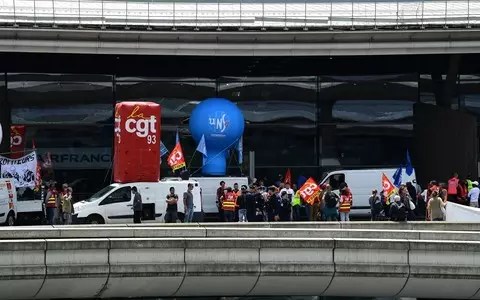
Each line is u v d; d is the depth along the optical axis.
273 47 89.69
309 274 44.59
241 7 90.06
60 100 94.81
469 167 95.44
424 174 97.00
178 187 72.94
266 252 44.41
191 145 96.19
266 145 97.69
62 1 87.88
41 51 87.25
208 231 47.50
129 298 44.59
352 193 82.44
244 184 81.50
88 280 42.97
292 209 76.50
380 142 98.12
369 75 98.12
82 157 95.12
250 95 97.50
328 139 97.94
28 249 42.16
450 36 90.06
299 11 90.44
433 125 96.62
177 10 89.44
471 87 98.94
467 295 45.78
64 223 71.81
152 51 88.88
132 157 73.25
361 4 91.44
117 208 72.06
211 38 89.19
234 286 44.84
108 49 88.25
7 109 93.69
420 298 46.47
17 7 86.69
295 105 97.81
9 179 72.56
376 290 45.56
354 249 44.72
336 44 89.81
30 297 43.09
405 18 89.44
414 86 98.25
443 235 47.38
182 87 96.62
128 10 88.81
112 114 95.69
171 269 43.69
